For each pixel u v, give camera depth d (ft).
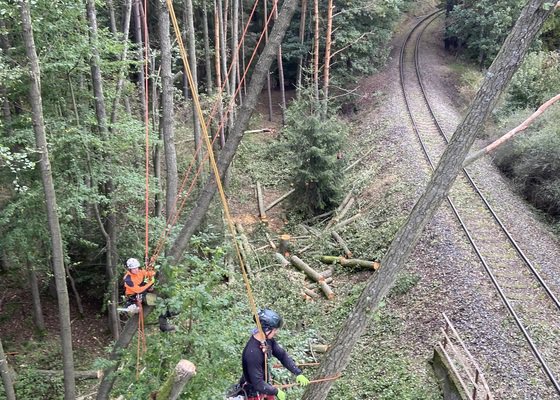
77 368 43.80
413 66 119.44
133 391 20.54
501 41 108.88
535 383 34.45
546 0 18.81
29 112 37.88
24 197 36.65
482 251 50.67
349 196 71.56
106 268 50.26
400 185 66.85
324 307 52.34
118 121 46.68
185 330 21.88
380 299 22.41
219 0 66.03
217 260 21.93
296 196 70.23
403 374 39.37
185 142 73.15
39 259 43.70
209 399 20.36
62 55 36.78
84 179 41.75
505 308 42.19
